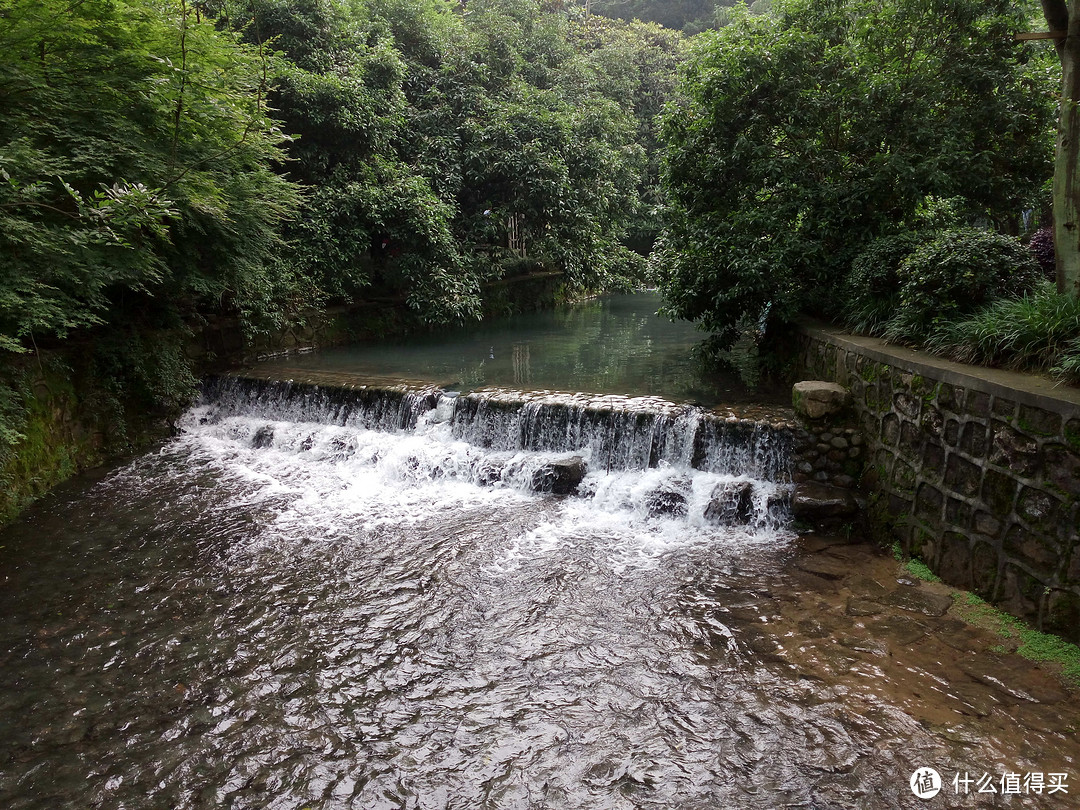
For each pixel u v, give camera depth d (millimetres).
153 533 6672
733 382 9703
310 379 10266
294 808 3340
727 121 9188
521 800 3336
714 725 3805
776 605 5020
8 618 5156
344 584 5625
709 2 35562
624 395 8531
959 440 4945
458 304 14781
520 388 9461
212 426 10172
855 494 6246
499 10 21297
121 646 4785
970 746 3512
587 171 17797
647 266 11555
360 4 16766
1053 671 3973
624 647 4617
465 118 17047
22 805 3377
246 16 13547
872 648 4383
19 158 5926
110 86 7152
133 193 5699
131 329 9453
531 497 7426
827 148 9062
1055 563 4156
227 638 4867
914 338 6258
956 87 8406
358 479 8125
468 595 5387
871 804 3207
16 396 7180
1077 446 3957
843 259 8430
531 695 4152
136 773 3600
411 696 4184
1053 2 5672
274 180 10180
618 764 3553
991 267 5715
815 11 9039
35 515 7098
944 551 5113
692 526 6543
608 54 26125
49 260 6539
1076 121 5324
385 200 13820
